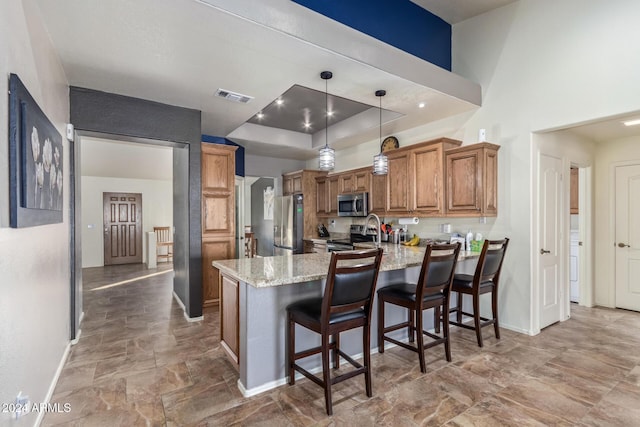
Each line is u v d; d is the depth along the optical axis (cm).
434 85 321
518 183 340
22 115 148
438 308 324
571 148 393
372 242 481
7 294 140
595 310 419
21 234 158
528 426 186
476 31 379
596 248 443
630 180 415
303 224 612
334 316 202
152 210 850
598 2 288
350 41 254
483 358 273
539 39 326
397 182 430
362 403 208
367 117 468
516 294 342
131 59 249
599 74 286
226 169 423
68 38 218
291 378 230
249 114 383
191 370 251
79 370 250
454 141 379
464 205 355
